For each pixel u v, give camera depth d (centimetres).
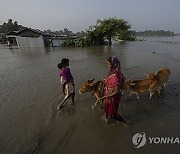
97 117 580
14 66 1598
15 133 522
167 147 434
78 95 759
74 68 1366
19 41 3575
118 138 474
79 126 537
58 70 1328
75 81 989
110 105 480
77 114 605
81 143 462
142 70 1209
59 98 750
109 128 518
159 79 698
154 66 1324
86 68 1347
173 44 3491
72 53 2398
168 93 749
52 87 910
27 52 2711
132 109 625
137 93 677
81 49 2906
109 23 3488
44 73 1254
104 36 3584
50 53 2484
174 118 562
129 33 5175
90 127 528
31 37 3516
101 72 1191
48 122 569
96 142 463
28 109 672
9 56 2325
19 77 1182
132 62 1522
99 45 3572
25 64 1678
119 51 2414
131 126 525
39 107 681
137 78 1016
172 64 1372
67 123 556
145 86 661
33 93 841
